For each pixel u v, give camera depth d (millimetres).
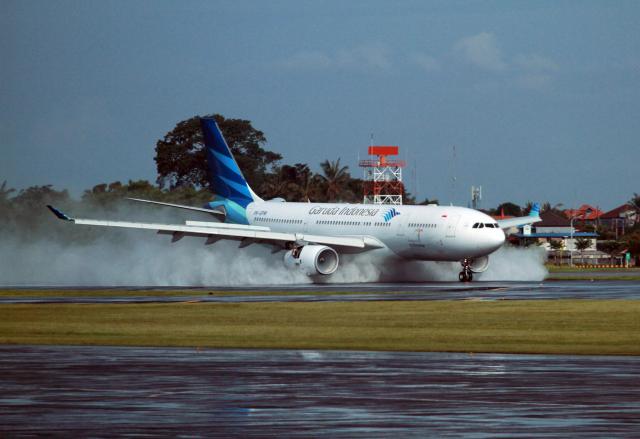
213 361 98250
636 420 66500
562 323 142875
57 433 62438
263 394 77250
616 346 112750
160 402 73562
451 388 80188
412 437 61344
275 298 198125
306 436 61625
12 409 70750
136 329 136000
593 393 77438
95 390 79062
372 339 121750
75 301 193125
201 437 61281
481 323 143375
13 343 117688
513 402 73438
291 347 112125
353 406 72000
